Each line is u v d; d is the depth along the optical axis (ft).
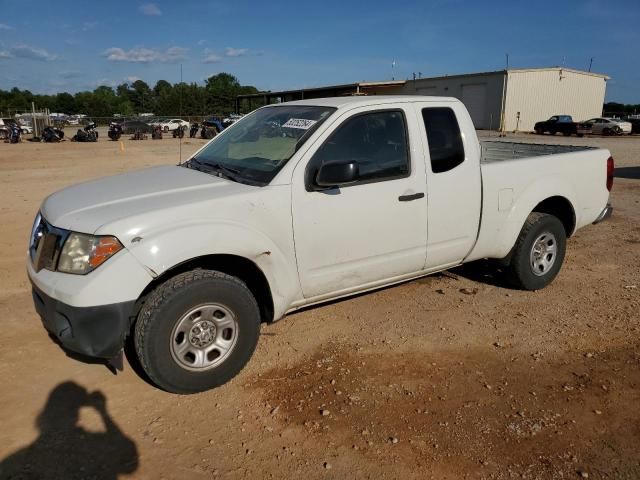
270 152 13.00
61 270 10.46
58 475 9.06
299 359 13.01
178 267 11.33
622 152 71.41
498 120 135.54
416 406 11.14
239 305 11.52
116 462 9.41
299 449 9.83
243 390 11.68
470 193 14.93
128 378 12.07
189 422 10.56
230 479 9.09
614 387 11.91
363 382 12.01
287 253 12.08
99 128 168.96
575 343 13.97
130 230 10.31
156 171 14.43
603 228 26.58
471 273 19.25
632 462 9.55
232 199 11.30
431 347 13.66
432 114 14.37
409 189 13.66
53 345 13.43
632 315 15.69
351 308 16.06
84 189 12.75
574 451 9.82
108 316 10.04
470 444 9.98
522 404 11.24
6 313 15.23
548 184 16.71
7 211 29.12
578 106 145.89
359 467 9.39
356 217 12.89
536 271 17.22
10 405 10.95
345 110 12.96
